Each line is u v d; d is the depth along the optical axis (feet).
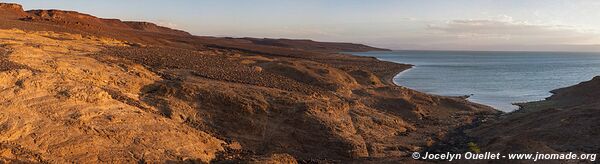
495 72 399.65
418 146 110.22
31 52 116.26
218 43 533.14
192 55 203.00
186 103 104.22
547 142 98.32
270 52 448.24
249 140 99.40
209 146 92.32
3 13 346.33
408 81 294.25
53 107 82.43
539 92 234.38
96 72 108.27
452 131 129.90
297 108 106.93
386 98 158.20
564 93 202.69
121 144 81.25
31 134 75.10
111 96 97.86
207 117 102.27
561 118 112.98
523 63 622.54
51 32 208.85
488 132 121.70
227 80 139.44
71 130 78.95
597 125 101.30
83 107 85.46
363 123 119.03
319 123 102.22
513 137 98.58
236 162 84.84
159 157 81.56
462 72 393.70
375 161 90.99
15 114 77.46
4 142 71.72
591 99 173.27
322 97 136.36
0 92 81.30
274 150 97.30
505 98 211.00
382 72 343.05
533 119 121.60
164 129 89.51
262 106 105.50
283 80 158.61
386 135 117.50
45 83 88.02
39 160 71.41
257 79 149.38
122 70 121.08
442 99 173.78
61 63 106.93
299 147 98.73
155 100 103.14
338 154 96.22
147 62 151.23
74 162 73.97
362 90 172.35
